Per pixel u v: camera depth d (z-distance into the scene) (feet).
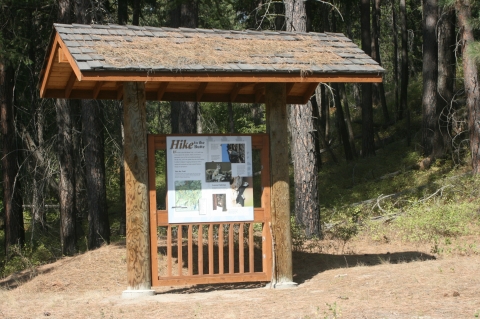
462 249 41.34
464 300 25.09
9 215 67.31
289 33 37.11
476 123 64.39
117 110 64.13
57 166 66.69
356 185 85.30
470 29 63.82
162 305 28.60
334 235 54.19
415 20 145.89
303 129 54.03
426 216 54.39
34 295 36.32
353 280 31.86
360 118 129.18
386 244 49.16
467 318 22.26
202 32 35.60
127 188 31.78
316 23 105.70
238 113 104.63
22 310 29.35
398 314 23.44
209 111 100.42
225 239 48.65
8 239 67.15
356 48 35.63
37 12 69.56
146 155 31.91
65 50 31.07
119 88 37.65
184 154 32.55
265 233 33.65
